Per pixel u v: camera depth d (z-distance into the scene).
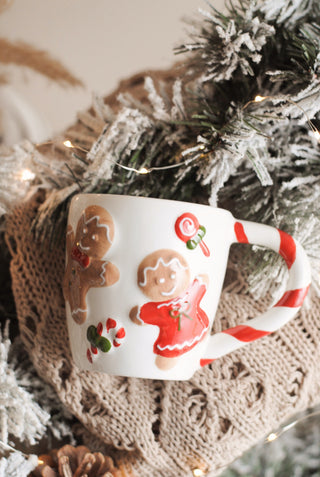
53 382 0.53
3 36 0.70
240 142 0.47
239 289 0.54
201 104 0.51
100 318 0.46
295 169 0.51
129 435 0.52
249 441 0.53
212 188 0.48
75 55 0.70
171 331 0.45
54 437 0.55
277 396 0.53
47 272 0.54
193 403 0.53
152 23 0.69
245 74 0.48
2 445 0.51
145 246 0.45
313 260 0.50
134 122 0.49
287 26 0.49
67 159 0.55
